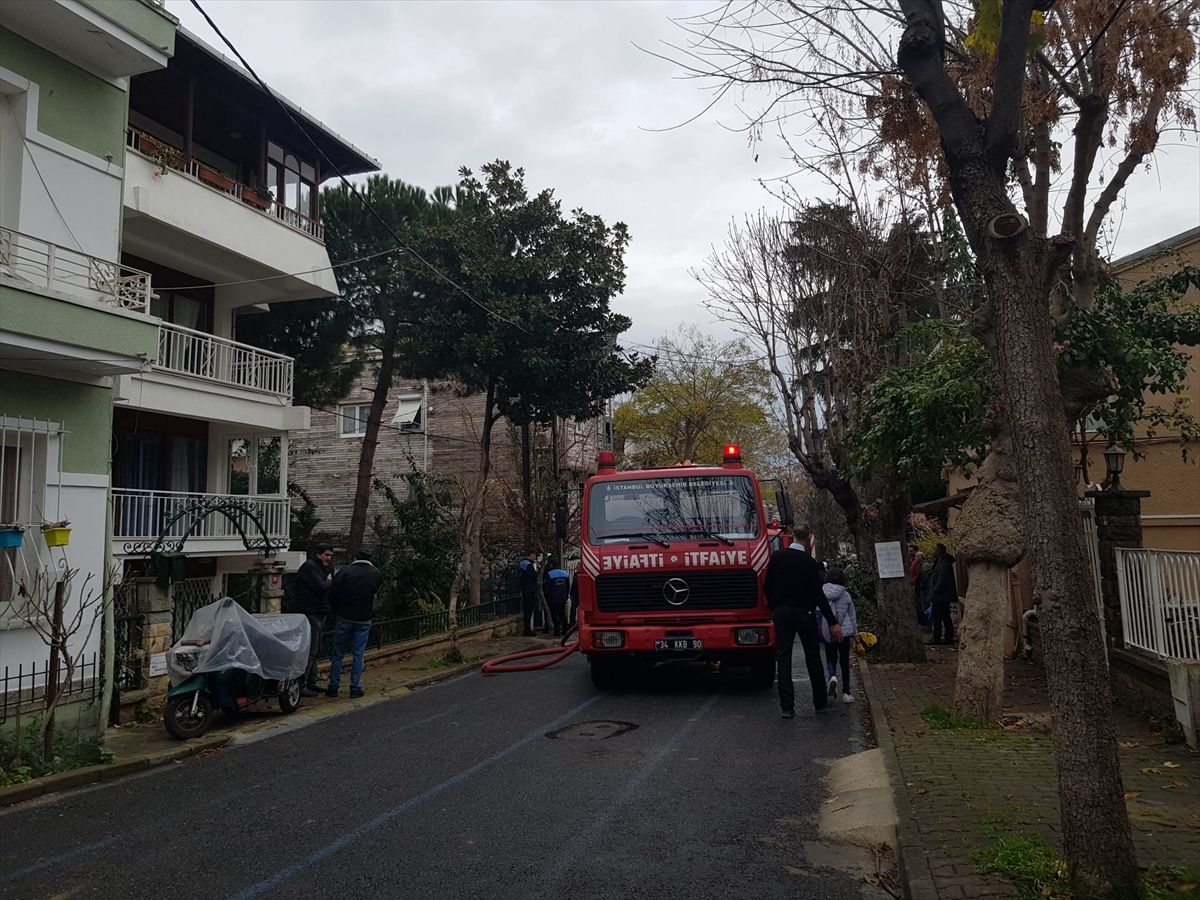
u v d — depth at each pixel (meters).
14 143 9.63
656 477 12.71
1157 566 8.74
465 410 31.22
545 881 5.23
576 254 22.92
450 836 6.08
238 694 10.32
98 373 9.81
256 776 8.00
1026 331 4.71
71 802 7.29
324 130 19.06
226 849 5.91
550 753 8.62
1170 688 8.05
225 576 18.14
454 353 22.08
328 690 12.41
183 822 6.59
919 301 14.47
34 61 9.76
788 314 15.58
